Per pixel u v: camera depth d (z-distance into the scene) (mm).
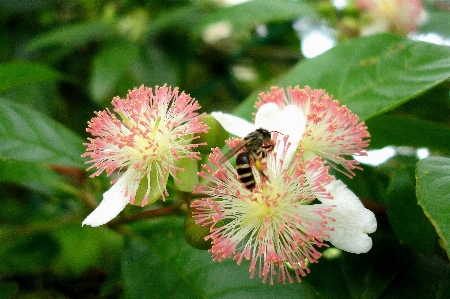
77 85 214
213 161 116
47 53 222
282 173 117
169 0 225
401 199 126
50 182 156
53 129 146
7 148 139
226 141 119
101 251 168
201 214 113
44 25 227
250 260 120
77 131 209
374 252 128
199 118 125
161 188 119
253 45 232
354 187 137
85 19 231
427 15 200
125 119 125
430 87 135
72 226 170
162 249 132
